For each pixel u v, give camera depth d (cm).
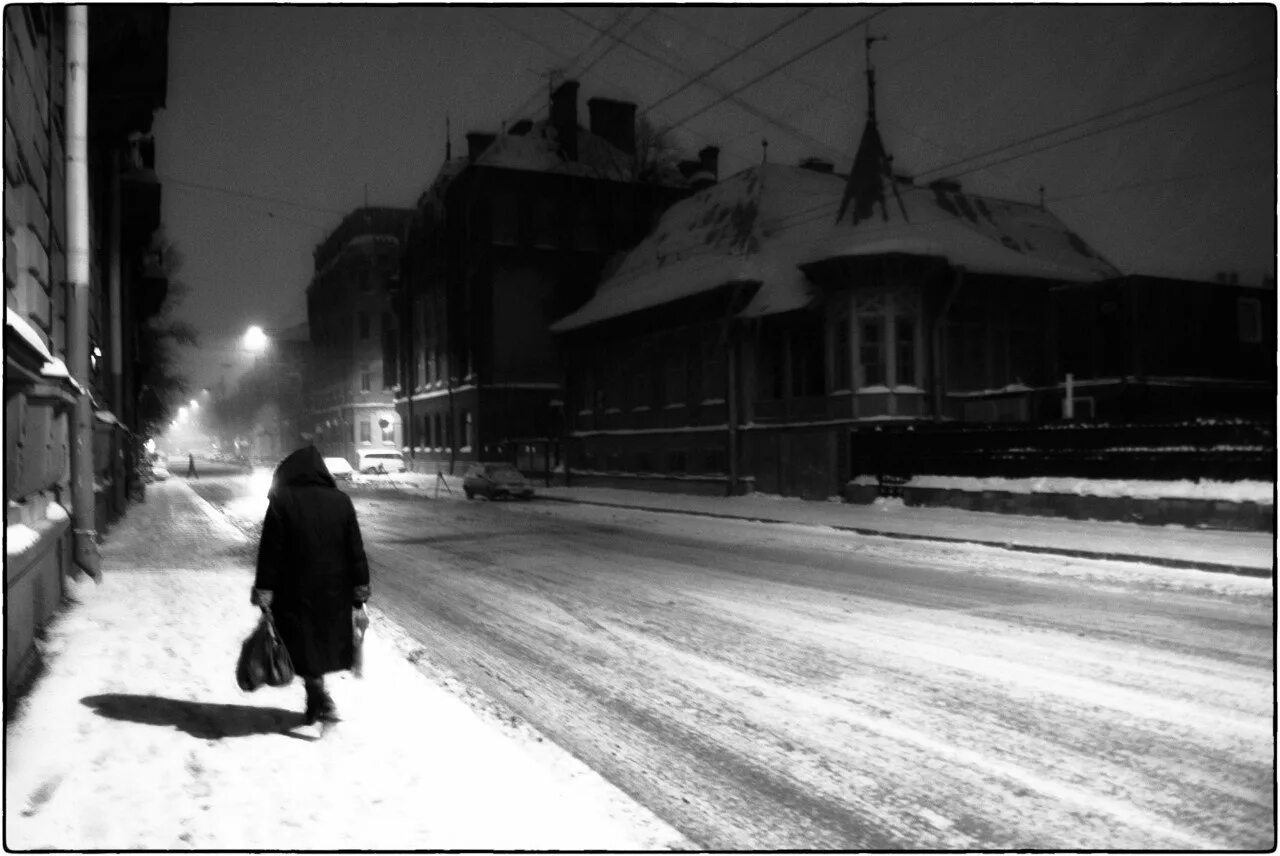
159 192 2650
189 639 830
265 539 550
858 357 2614
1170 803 485
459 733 574
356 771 502
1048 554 1514
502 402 4575
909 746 580
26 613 693
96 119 1761
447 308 5141
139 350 4412
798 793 505
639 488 3534
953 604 1079
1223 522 1659
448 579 1330
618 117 5131
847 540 1806
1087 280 2998
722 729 619
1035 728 611
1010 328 2922
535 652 855
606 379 3884
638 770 541
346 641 559
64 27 1203
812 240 3170
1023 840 443
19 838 407
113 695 641
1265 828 453
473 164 4588
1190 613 1011
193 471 6009
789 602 1102
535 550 1695
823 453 2709
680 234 4081
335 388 7588
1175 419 1955
